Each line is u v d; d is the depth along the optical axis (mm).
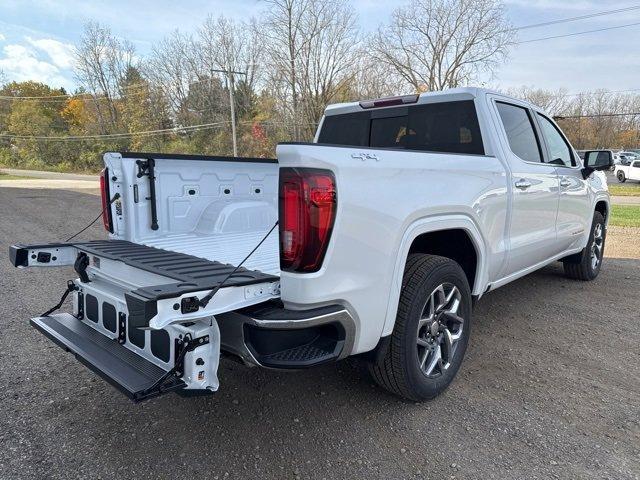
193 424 2709
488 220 3262
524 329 4184
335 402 2943
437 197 2738
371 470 2309
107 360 2332
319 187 2102
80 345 2525
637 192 23844
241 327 2150
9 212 13367
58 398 2996
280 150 2133
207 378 2121
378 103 4035
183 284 2010
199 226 3672
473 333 4086
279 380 3238
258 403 2936
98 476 2270
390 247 2438
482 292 3410
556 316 4523
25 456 2416
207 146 52812
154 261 2570
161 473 2289
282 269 2170
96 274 2826
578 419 2754
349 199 2211
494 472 2289
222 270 2365
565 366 3451
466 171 3033
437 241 3297
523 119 4051
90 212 13562
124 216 3287
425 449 2473
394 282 2502
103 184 3348
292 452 2449
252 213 3979
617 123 59438
